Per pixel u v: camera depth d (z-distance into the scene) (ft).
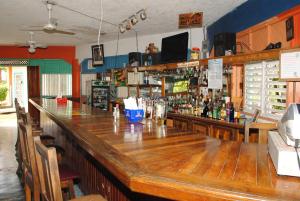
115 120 9.80
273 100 11.01
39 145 5.31
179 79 16.66
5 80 47.96
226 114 12.26
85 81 31.63
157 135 7.16
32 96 32.12
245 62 12.00
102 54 28.68
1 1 14.61
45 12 16.83
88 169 10.55
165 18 17.89
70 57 32.60
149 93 20.22
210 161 4.89
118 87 24.45
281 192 3.53
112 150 5.55
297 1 9.48
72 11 16.46
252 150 5.78
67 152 13.80
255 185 3.76
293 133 4.25
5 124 32.50
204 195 3.60
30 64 32.04
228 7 14.92
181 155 5.25
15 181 13.34
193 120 13.85
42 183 5.68
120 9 15.93
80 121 9.58
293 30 9.66
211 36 18.45
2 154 18.51
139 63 22.34
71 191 8.09
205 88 14.88
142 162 4.75
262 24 11.94
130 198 6.88
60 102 18.33
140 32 22.80
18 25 20.44
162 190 3.84
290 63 9.27
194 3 14.46
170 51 16.62
